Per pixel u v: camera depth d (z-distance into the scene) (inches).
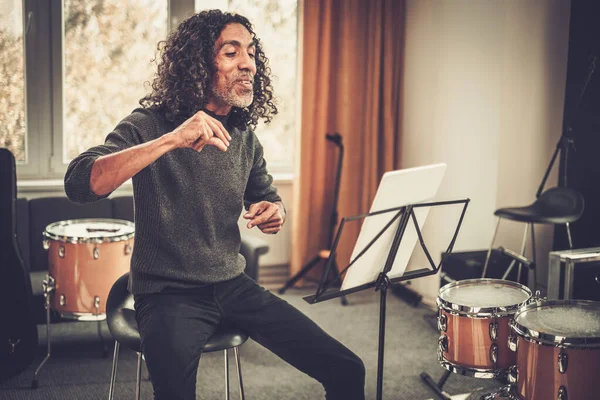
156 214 81.4
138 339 83.1
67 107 167.3
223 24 85.4
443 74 158.2
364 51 174.9
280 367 127.6
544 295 137.5
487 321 91.0
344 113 174.9
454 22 154.3
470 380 122.0
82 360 129.1
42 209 146.2
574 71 141.8
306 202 175.2
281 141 184.9
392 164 177.6
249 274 138.5
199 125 72.6
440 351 96.2
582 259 104.7
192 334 78.9
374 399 114.2
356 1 171.9
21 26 161.5
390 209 82.0
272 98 96.0
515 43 148.6
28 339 119.9
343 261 178.9
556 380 77.6
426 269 94.1
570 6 144.9
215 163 83.7
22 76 163.0
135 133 81.3
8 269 116.9
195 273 82.7
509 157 151.7
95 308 115.6
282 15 179.3
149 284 81.8
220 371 125.0
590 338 76.2
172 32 88.5
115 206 151.5
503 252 128.6
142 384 119.4
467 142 154.5
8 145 164.2
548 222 130.8
